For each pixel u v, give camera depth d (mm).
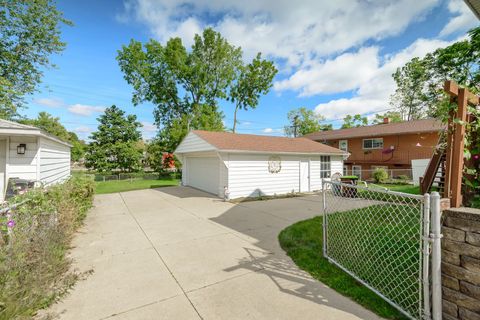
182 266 3354
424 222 2008
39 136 7281
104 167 24016
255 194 10055
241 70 25078
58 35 14844
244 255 3742
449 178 2502
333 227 4988
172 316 2260
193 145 11461
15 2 13062
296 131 39781
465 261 1829
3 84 12375
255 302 2459
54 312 2312
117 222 5855
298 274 3072
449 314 1932
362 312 2250
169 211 7148
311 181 12023
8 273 2146
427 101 19016
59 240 3516
